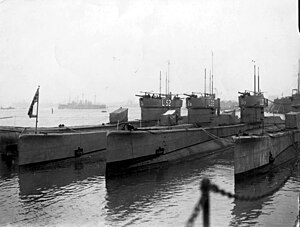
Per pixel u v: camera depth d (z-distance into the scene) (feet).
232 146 89.40
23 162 59.47
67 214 36.96
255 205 37.93
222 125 98.07
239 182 49.70
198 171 58.34
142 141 62.23
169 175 55.88
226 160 70.33
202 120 91.40
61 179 53.47
